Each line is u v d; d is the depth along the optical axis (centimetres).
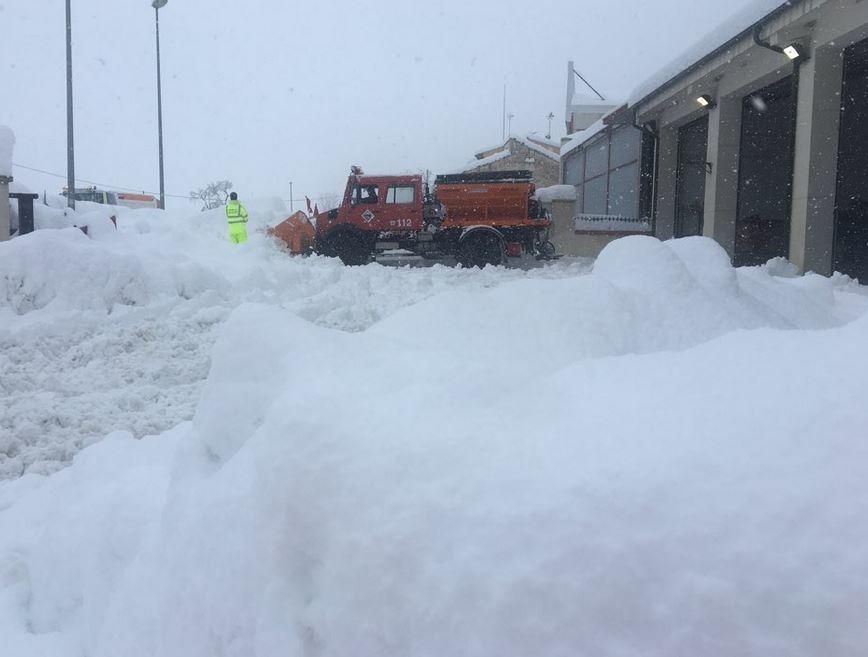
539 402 217
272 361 284
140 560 278
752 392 191
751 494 156
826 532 146
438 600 166
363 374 238
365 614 178
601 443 184
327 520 192
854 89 1423
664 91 2094
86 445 595
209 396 297
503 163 4066
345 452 197
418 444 193
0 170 1542
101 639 272
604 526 160
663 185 2339
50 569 338
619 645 147
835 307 672
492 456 187
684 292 415
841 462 157
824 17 1388
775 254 1898
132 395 721
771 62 1614
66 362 862
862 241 1412
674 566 151
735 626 142
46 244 1055
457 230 2067
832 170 1459
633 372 227
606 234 2339
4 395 739
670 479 165
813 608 138
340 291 1163
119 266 1084
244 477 240
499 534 167
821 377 188
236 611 214
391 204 2073
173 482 291
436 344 333
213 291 1112
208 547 235
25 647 300
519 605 157
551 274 1562
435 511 177
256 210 2412
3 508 456
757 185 1906
